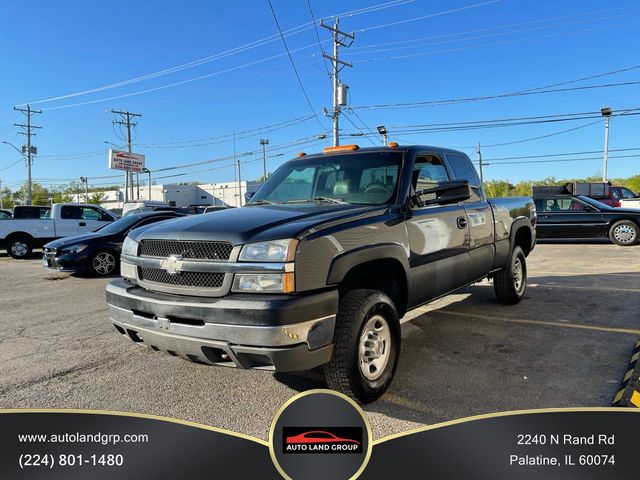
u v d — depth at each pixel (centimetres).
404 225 385
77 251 1032
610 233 1414
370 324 335
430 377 388
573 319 559
